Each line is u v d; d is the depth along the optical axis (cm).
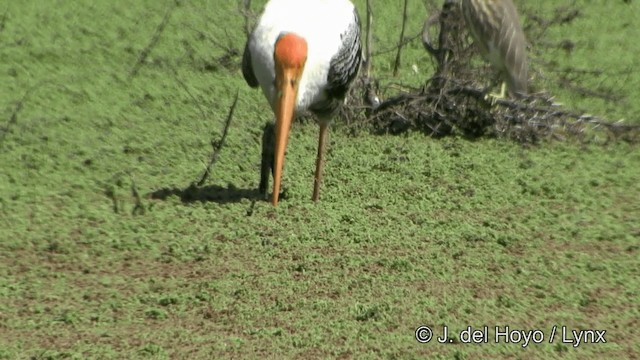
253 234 1122
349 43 1186
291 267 1048
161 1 1989
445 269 1061
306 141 1433
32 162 1297
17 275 1019
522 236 1156
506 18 1435
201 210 1183
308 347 891
